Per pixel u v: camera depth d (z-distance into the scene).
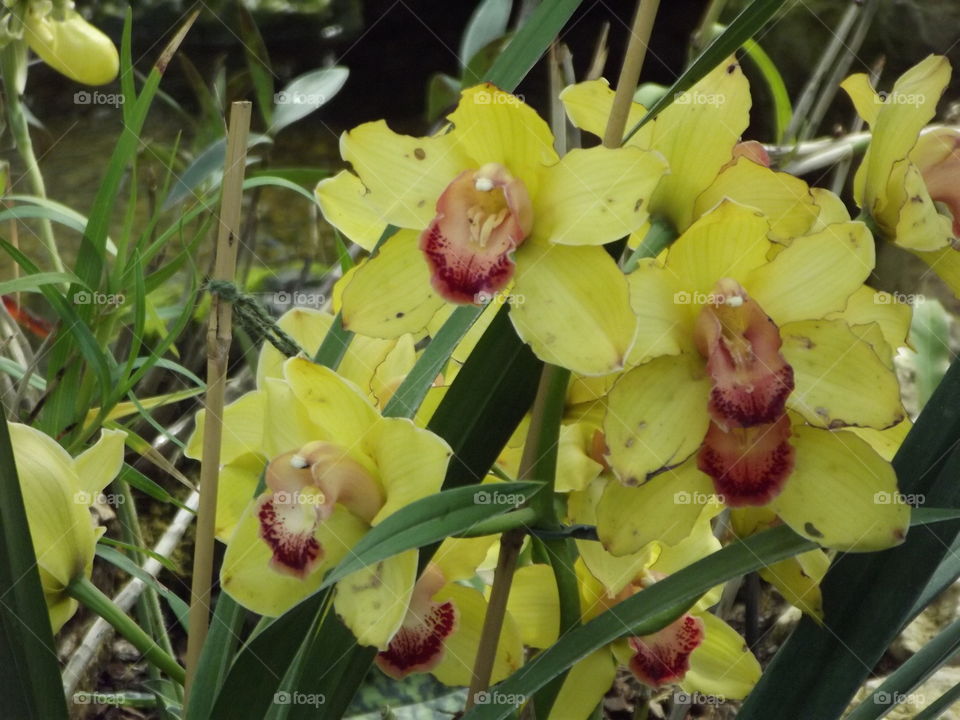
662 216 0.68
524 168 0.66
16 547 0.66
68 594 0.69
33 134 2.04
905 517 0.66
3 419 0.65
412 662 0.72
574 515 0.72
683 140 0.67
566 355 0.65
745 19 0.62
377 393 0.73
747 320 0.66
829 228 0.66
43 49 1.01
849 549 0.66
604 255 0.65
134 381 0.82
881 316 0.69
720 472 0.66
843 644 0.69
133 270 0.87
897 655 0.96
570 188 0.65
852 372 0.66
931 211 0.69
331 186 0.70
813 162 0.98
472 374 0.67
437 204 0.67
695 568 0.66
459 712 0.91
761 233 0.65
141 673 0.97
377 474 0.67
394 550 0.62
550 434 0.67
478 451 0.68
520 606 0.74
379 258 0.67
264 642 0.65
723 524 0.90
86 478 0.70
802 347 0.67
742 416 0.65
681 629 0.75
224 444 0.72
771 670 0.71
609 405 0.66
